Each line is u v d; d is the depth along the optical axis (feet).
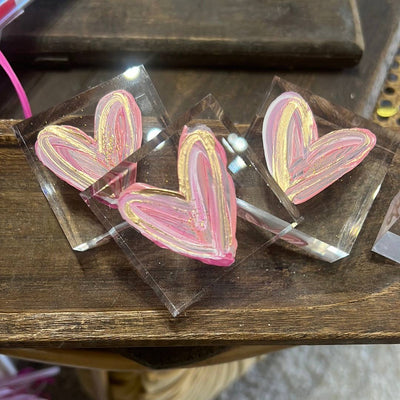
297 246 1.12
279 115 1.18
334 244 1.12
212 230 1.08
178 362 1.25
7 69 1.25
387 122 1.38
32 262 1.10
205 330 1.07
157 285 1.08
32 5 1.35
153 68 1.38
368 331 1.07
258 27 1.35
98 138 1.17
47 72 1.37
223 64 1.39
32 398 1.68
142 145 1.17
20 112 1.34
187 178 1.10
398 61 1.43
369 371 2.15
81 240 1.11
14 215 1.13
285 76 1.39
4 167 1.16
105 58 1.37
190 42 1.34
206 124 1.15
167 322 1.07
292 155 1.16
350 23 1.36
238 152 1.13
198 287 1.09
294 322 1.08
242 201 1.11
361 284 1.11
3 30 1.33
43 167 1.15
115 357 1.27
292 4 1.38
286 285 1.10
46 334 1.06
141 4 1.37
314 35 1.35
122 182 1.10
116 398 1.71
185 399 1.75
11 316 1.06
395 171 1.18
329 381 2.14
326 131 1.18
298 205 1.14
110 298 1.08
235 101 1.37
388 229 1.09
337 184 1.16
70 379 1.98
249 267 1.11
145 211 1.08
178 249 1.07
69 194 1.14
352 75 1.39
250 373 2.12
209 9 1.37
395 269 1.12
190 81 1.38
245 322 1.07
